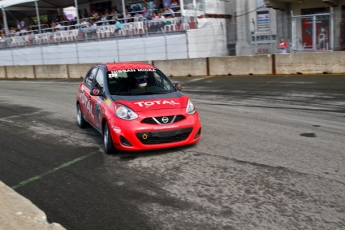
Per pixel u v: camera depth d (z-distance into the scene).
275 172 5.07
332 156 5.64
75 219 3.99
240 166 5.36
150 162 5.70
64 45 27.11
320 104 9.58
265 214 3.91
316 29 19.09
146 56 23.06
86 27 26.52
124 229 3.73
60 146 6.90
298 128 7.41
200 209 4.09
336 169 5.10
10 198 4.29
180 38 21.48
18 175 5.45
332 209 3.96
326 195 4.30
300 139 6.63
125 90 6.52
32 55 29.44
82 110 7.99
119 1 28.83
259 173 5.05
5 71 26.86
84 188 4.84
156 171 5.30
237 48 24.27
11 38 30.80
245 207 4.09
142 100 6.11
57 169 5.63
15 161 6.12
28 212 3.91
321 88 11.83
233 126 7.80
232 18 25.48
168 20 21.88
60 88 16.95
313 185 4.59
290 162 5.45
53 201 4.47
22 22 33.66
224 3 25.38
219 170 5.23
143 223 3.83
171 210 4.09
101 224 3.86
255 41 23.83
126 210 4.15
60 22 29.50
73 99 12.98
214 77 17.16
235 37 25.05
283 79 14.44
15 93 15.77
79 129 8.26
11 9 31.06
